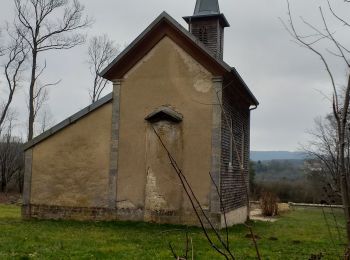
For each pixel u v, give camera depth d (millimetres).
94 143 17578
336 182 3859
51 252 11070
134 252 11344
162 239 13430
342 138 3188
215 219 15625
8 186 51438
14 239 12906
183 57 16781
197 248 12164
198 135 16250
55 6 35875
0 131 47219
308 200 38125
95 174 17406
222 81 16344
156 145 16531
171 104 16719
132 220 16688
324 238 15734
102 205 17172
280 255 11859
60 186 17766
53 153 18000
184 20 21500
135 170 16891
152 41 17125
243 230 16828
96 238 13344
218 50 20859
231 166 17953
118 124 17281
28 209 18016
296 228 19031
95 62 45312
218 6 21766
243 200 20562
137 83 17266
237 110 19797
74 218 17484
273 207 26516
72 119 17797
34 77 36094
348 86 3146
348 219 3174
